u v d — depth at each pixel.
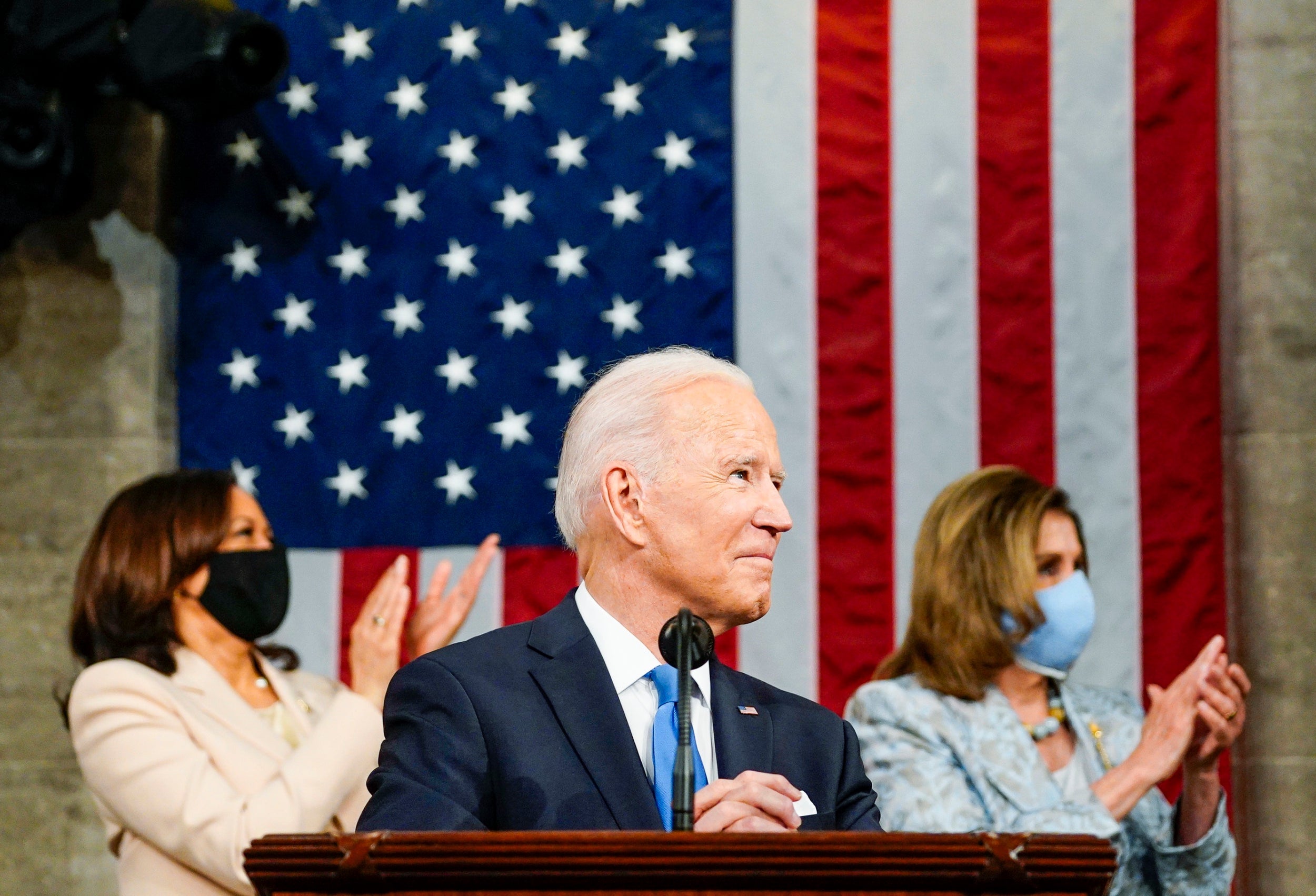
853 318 14.02
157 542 10.04
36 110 12.57
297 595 13.81
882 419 13.88
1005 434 13.86
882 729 9.94
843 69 14.28
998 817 9.45
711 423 6.57
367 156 14.37
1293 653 13.78
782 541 13.72
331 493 13.95
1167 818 10.22
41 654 13.70
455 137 14.37
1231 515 14.07
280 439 14.04
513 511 13.91
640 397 6.70
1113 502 13.79
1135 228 14.09
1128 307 14.01
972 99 14.23
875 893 4.26
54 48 12.42
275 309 14.21
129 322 14.09
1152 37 14.29
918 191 14.14
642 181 14.27
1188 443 13.87
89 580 10.05
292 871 4.34
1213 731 9.82
